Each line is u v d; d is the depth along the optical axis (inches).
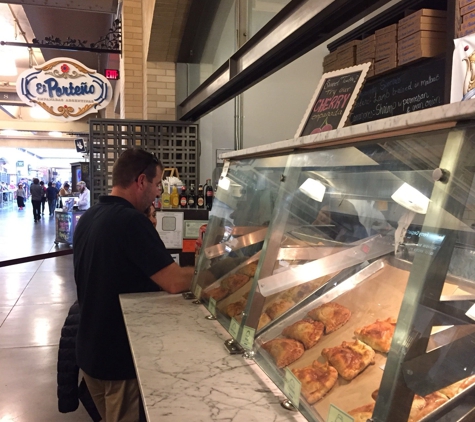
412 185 39.2
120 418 76.5
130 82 246.4
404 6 142.9
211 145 220.5
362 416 33.0
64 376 101.9
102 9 265.3
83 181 495.5
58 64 237.0
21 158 1224.8
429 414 29.6
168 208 150.4
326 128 60.9
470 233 31.0
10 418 117.5
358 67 60.4
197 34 213.0
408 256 44.8
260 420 35.6
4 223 631.2
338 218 54.7
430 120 32.6
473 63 86.4
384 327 41.4
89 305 78.4
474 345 32.0
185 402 38.5
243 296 60.9
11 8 319.9
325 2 81.0
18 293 237.0
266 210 65.2
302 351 44.5
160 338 54.9
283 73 222.2
